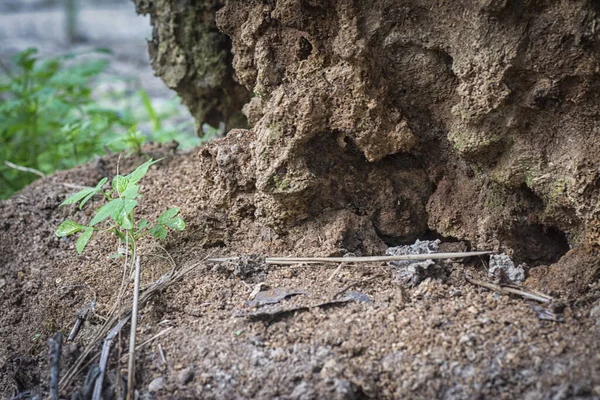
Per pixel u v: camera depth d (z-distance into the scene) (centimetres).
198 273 226
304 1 214
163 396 184
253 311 202
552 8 186
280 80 232
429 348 182
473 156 216
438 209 229
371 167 235
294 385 178
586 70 188
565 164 201
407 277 208
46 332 228
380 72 218
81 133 385
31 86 454
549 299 196
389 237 240
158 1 295
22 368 215
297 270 221
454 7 201
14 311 245
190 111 329
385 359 181
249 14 232
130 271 232
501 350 179
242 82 252
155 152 323
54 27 1100
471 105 204
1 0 1281
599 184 196
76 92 494
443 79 216
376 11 210
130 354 195
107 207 210
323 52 220
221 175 237
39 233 278
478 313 193
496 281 207
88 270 244
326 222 232
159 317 211
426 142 230
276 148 220
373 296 205
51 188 308
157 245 243
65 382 196
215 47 296
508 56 193
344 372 178
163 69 311
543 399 166
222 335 197
